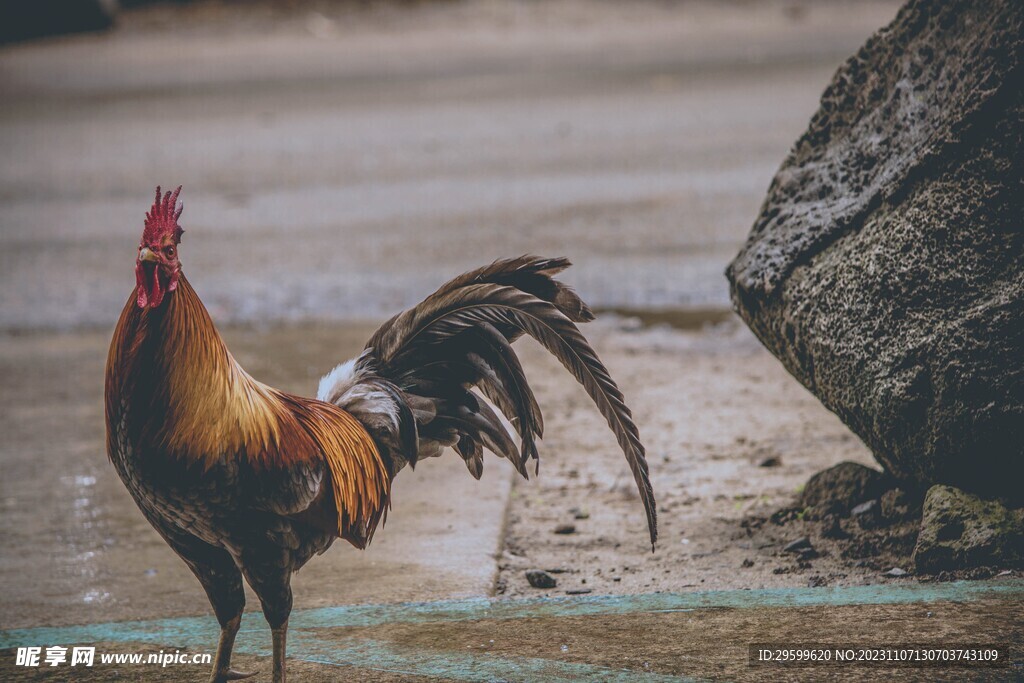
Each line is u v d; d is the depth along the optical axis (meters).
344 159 39.22
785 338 12.88
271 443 9.11
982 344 11.27
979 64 11.41
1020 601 10.67
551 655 10.40
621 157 36.56
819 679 9.56
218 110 50.28
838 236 12.50
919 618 10.55
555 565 12.73
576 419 17.69
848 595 11.23
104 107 52.44
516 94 49.78
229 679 9.97
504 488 15.11
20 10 73.62
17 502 15.27
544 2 77.88
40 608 12.14
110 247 29.59
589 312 10.01
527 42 66.19
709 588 11.77
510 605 11.66
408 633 11.09
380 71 58.78
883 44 12.92
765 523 13.41
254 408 9.12
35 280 26.80
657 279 24.28
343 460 9.67
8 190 37.22
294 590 12.31
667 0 76.25
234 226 30.92
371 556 13.11
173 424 8.68
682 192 31.45
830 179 12.98
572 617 11.24
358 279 25.25
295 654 10.74
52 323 23.77
